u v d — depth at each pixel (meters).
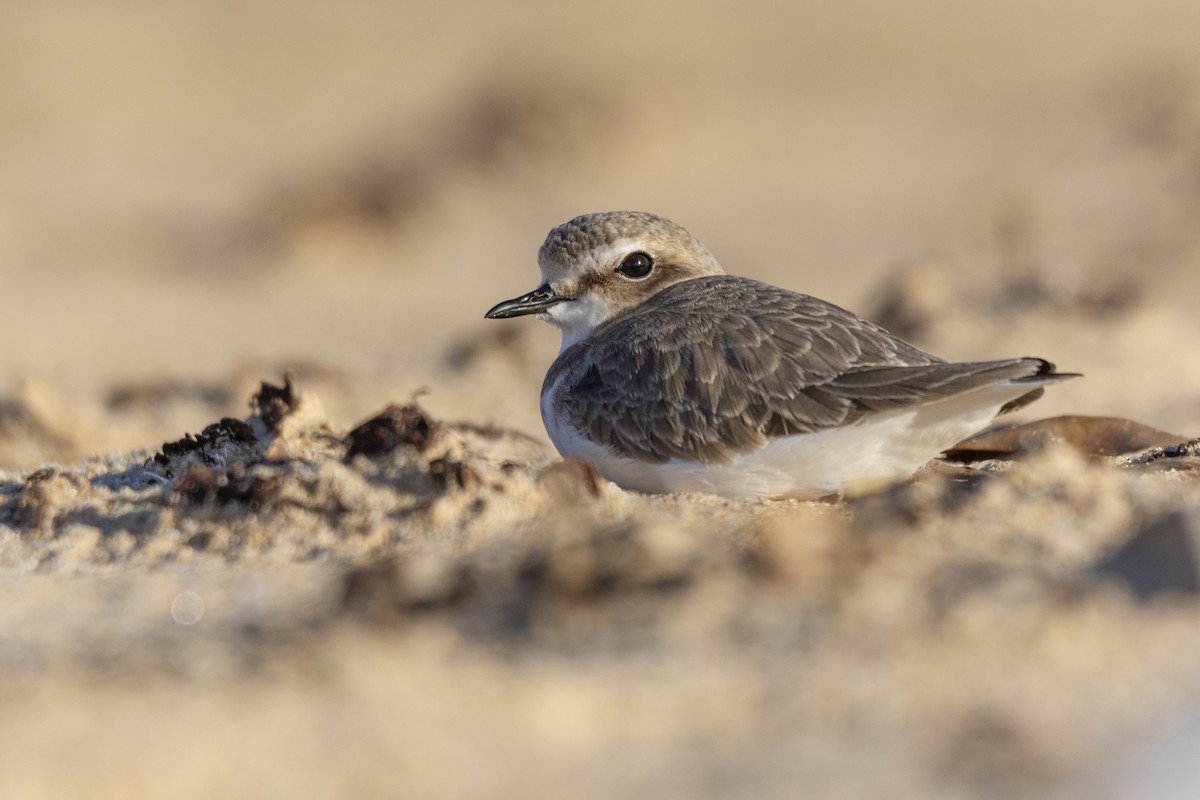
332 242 25.70
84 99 38.91
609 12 45.81
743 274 23.52
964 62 40.97
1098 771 6.30
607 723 6.82
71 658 7.56
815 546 8.02
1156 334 17.58
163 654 7.55
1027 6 46.16
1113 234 24.95
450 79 39.84
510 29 44.38
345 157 33.19
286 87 40.34
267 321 22.05
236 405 16.41
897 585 7.78
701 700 6.94
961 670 7.10
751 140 34.25
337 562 8.70
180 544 9.09
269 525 9.09
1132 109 33.84
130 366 19.19
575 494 9.28
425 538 8.85
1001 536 8.48
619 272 11.43
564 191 31.38
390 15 46.62
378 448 9.72
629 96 33.31
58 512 9.59
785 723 6.76
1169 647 7.27
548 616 7.70
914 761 6.42
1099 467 9.38
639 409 10.09
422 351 19.61
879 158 32.41
